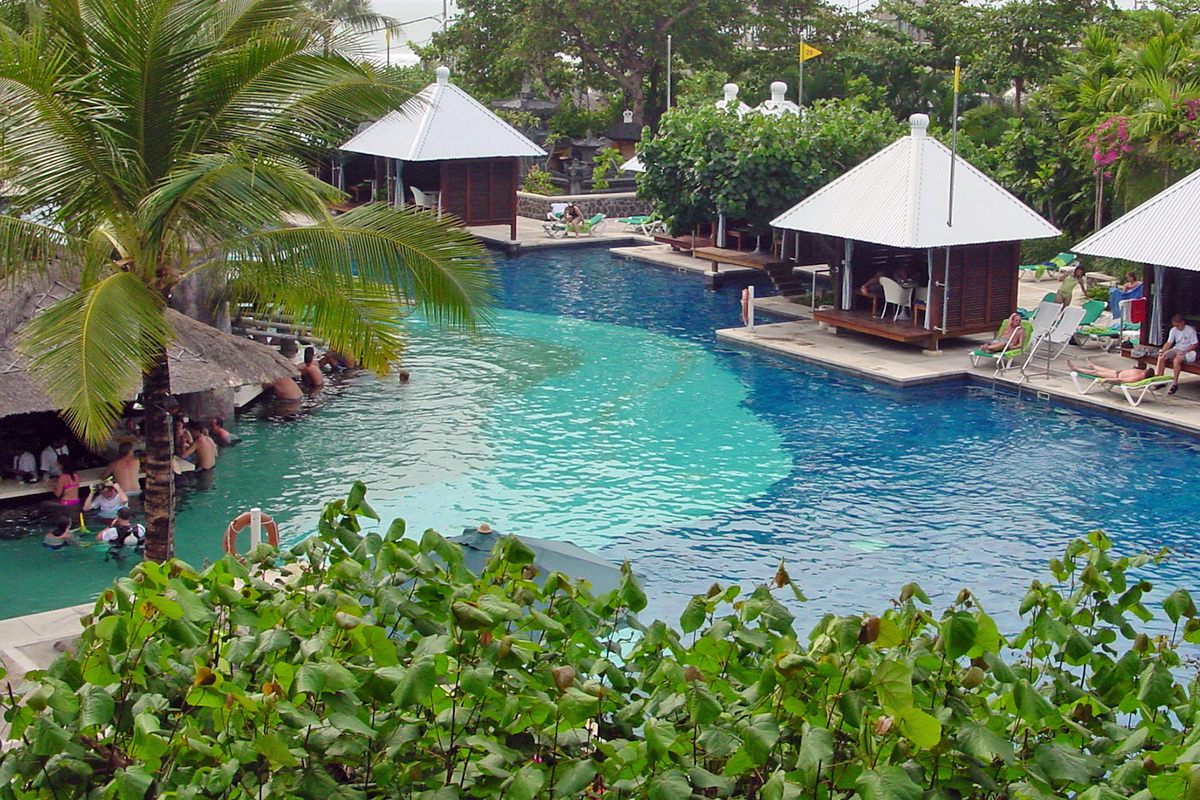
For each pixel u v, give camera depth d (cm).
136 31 1140
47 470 1859
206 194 1177
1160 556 547
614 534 1722
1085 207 3681
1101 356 2638
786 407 2364
